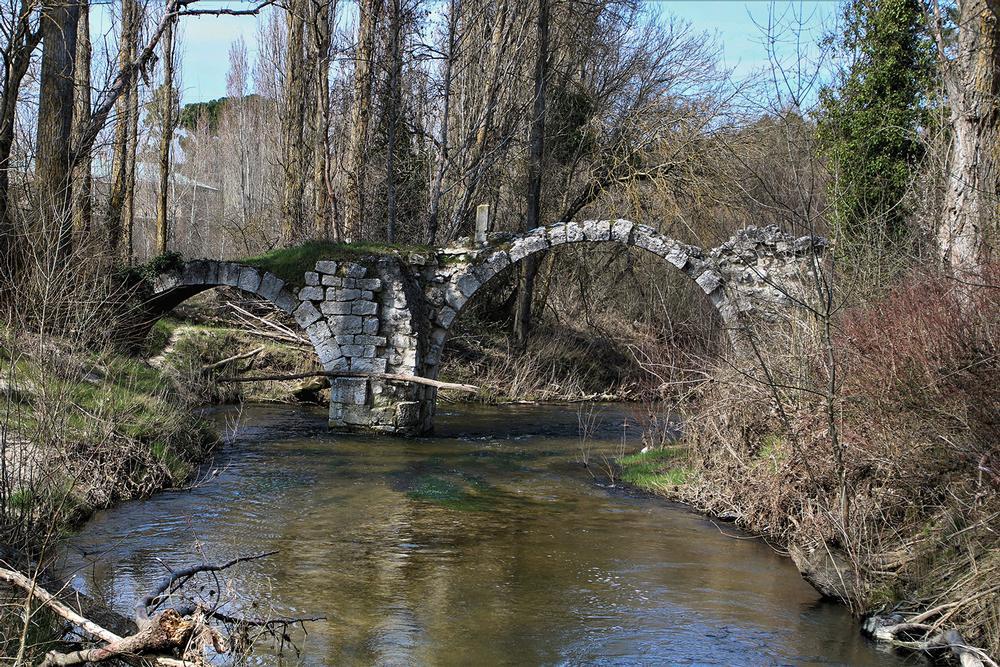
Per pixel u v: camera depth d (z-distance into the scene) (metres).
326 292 18.48
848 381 9.42
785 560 10.02
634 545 10.54
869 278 10.95
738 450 12.26
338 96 28.05
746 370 12.53
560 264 31.86
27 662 5.30
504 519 11.70
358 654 7.13
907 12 15.93
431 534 10.86
